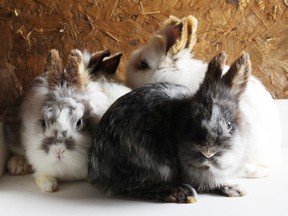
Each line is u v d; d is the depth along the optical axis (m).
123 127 0.59
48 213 0.57
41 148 0.62
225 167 0.57
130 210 0.58
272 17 0.84
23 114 0.68
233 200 0.60
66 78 0.64
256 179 0.68
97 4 0.82
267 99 0.76
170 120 0.59
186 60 0.76
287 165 0.74
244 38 0.85
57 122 0.61
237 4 0.83
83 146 0.63
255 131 0.69
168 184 0.60
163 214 0.56
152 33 0.84
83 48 0.83
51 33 0.82
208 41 0.84
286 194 0.62
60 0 0.81
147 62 0.75
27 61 0.82
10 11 0.80
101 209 0.58
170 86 0.64
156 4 0.83
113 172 0.60
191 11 0.83
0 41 0.81
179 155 0.58
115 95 0.70
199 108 0.56
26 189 0.66
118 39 0.84
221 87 0.58
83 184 0.67
